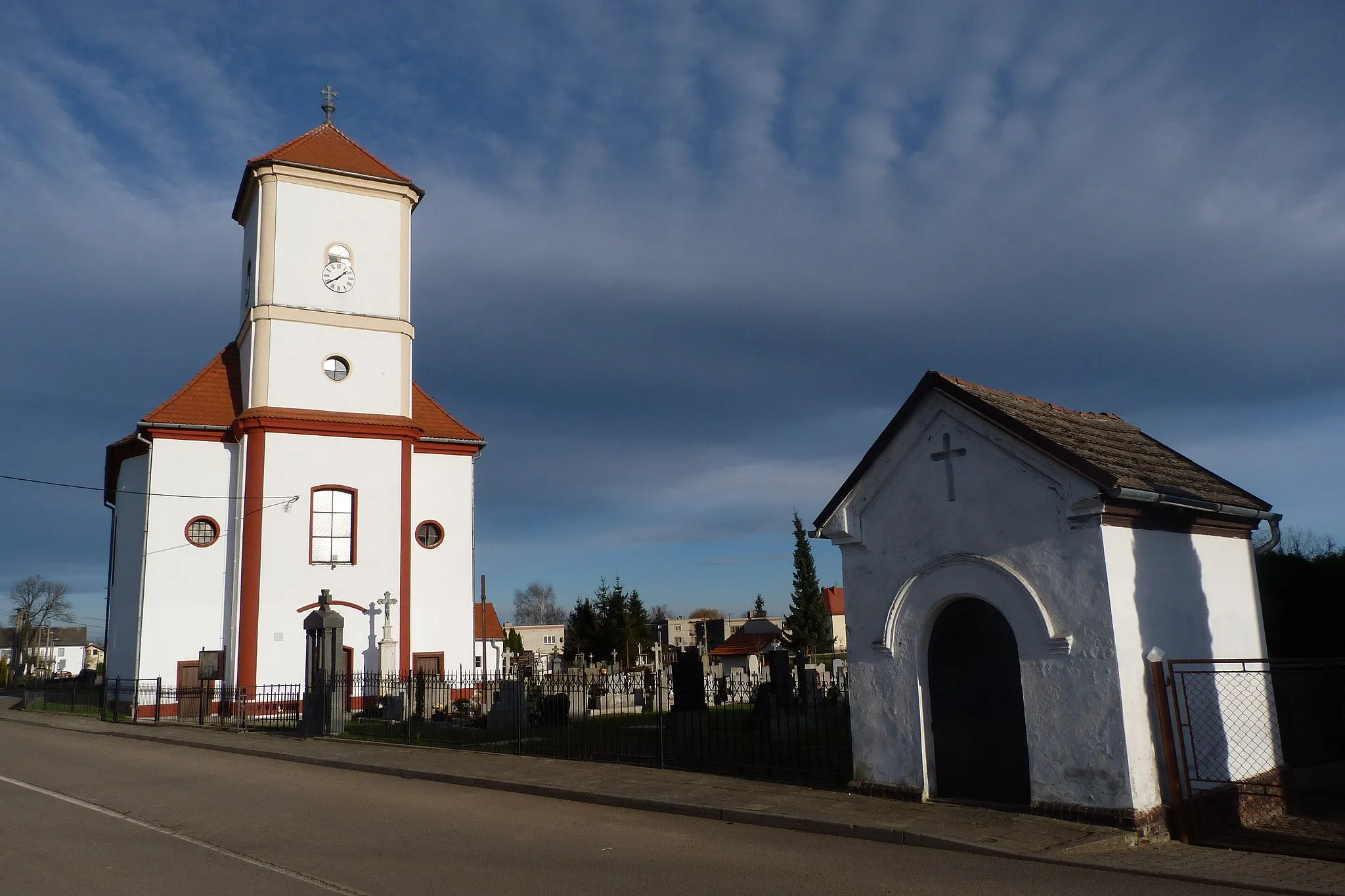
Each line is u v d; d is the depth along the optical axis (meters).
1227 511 11.51
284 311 29.38
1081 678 10.02
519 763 16.11
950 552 11.28
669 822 11.20
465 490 32.31
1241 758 11.17
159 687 25.84
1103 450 11.50
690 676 20.06
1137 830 9.50
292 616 28.00
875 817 10.57
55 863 9.17
